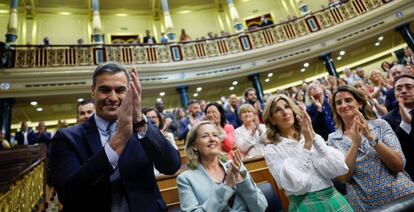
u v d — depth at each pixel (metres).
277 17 13.24
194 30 13.47
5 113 7.83
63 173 1.01
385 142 1.63
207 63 10.02
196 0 13.72
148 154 1.10
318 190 1.50
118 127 0.96
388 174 1.56
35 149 4.77
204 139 1.64
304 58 10.04
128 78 1.20
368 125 1.64
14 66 8.13
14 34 9.47
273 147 1.70
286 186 1.53
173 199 2.37
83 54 9.06
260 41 10.41
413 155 1.90
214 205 1.37
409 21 9.27
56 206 4.12
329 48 9.88
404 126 1.96
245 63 10.19
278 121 1.75
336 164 1.48
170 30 11.43
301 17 10.30
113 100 1.14
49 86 8.32
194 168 1.62
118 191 1.06
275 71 10.52
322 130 3.04
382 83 3.85
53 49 8.77
